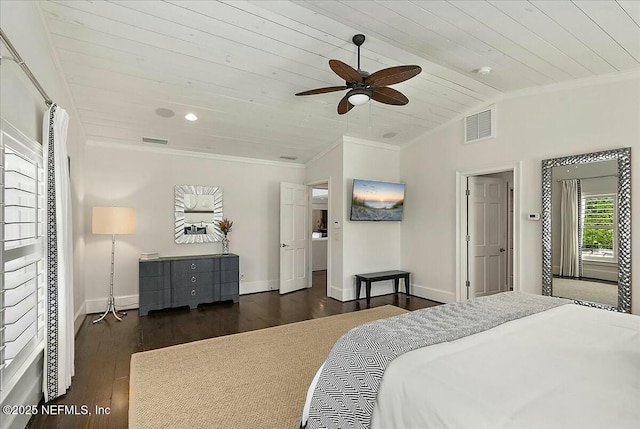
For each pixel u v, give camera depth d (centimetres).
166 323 415
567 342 156
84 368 288
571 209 365
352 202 522
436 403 111
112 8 253
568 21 251
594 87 349
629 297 321
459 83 391
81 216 423
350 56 327
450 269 504
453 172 498
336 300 535
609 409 101
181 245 525
